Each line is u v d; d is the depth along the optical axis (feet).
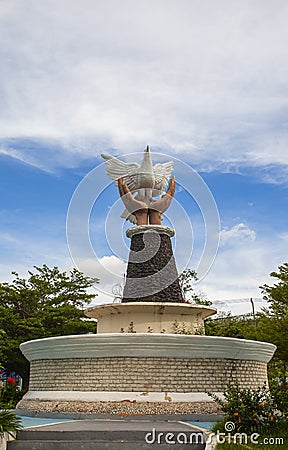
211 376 60.75
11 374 131.54
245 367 64.08
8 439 41.22
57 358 63.82
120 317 71.46
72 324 127.75
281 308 108.99
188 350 60.08
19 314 130.72
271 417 45.03
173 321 70.49
